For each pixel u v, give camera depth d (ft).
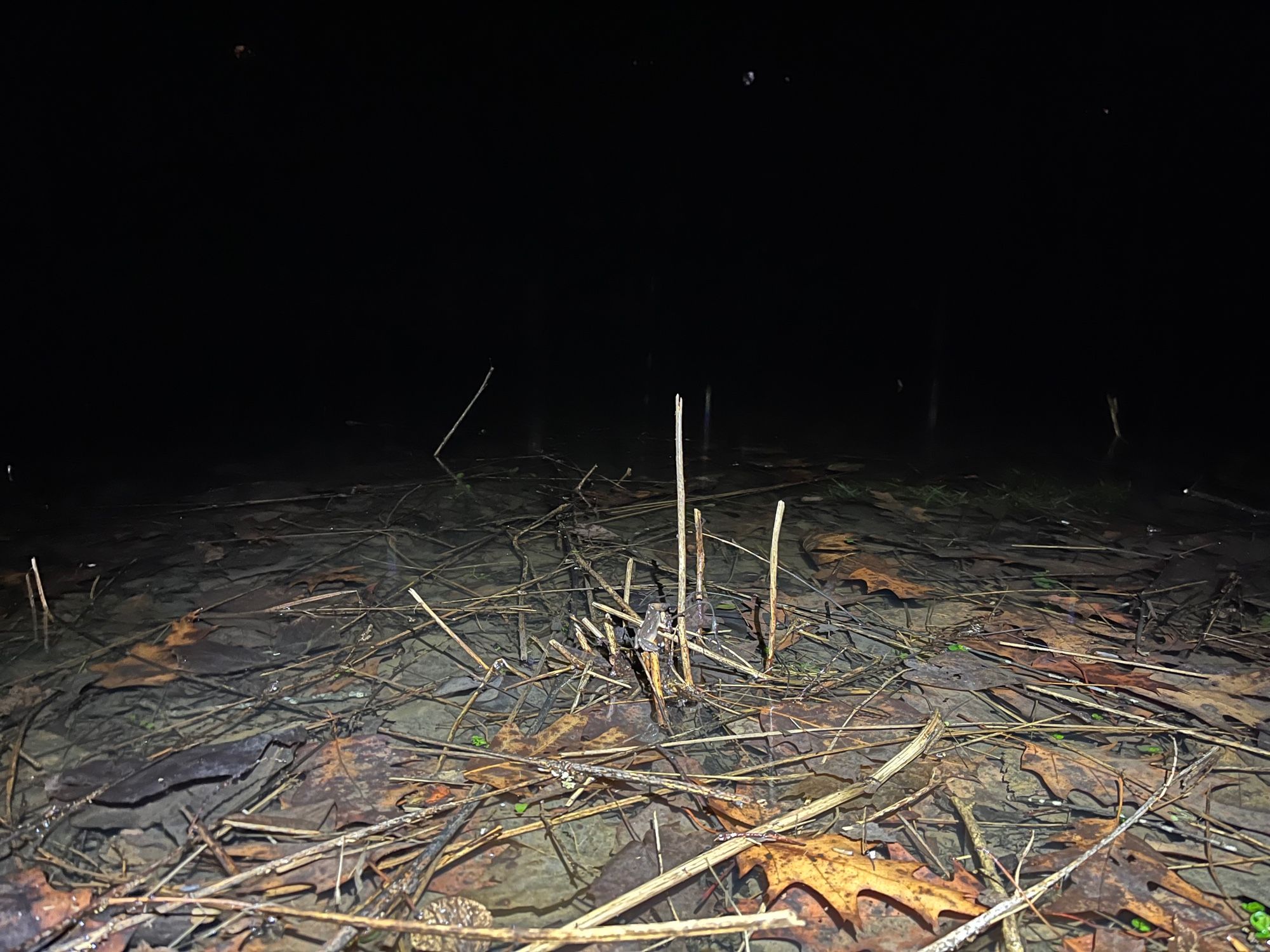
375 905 1.52
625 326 9.13
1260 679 2.28
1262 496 3.84
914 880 1.59
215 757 1.92
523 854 1.67
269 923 1.49
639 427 5.12
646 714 2.10
